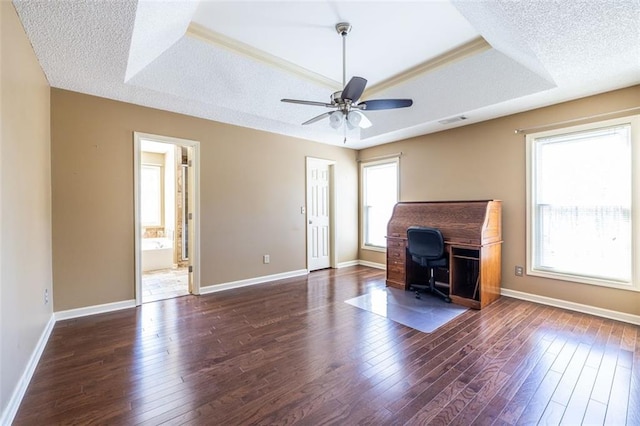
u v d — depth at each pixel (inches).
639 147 113.7
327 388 75.7
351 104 112.9
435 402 70.2
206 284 158.9
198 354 93.1
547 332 108.4
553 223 137.4
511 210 149.0
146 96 127.3
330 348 97.2
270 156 184.9
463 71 131.3
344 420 64.3
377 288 168.4
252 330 111.5
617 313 119.3
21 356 74.1
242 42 117.0
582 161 129.1
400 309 134.0
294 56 127.9
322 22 103.9
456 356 91.7
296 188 198.5
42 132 102.6
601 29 79.3
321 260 217.5
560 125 132.4
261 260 181.0
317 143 209.9
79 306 122.8
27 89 82.7
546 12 73.7
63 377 80.0
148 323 117.5
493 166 155.2
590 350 94.6
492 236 142.4
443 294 147.6
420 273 173.0
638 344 98.2
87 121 124.1
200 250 156.6
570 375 81.0
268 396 72.5
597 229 125.5
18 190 74.3
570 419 64.6
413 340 103.0
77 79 110.2
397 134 187.6
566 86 115.8
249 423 63.3
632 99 115.0
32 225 87.4
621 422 63.6
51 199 115.6
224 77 129.4
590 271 127.5
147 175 272.4
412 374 81.9
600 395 72.6
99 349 95.9
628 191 117.6
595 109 123.3
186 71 121.3
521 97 126.0
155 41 98.5
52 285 115.6
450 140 174.4
